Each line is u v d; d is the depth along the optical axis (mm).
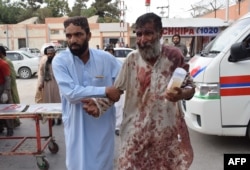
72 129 2666
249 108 4590
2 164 4801
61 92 2590
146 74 2287
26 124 7195
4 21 67062
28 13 68438
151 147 2375
